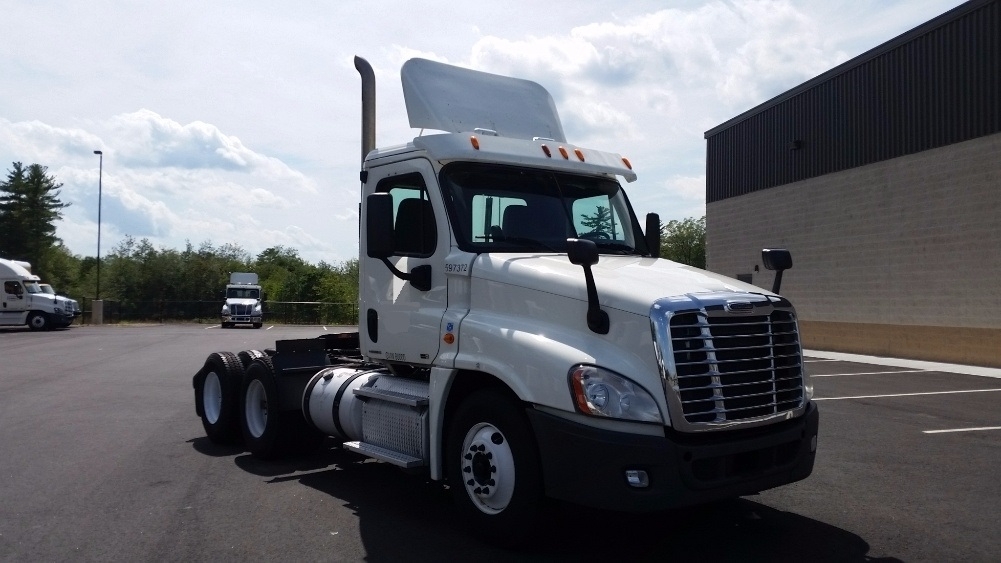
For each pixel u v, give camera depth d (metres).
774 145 25.53
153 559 5.14
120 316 50.28
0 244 71.69
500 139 6.09
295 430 7.91
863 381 15.17
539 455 4.93
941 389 13.87
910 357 20.00
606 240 6.39
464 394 5.77
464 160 5.93
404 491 6.92
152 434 9.65
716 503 6.42
